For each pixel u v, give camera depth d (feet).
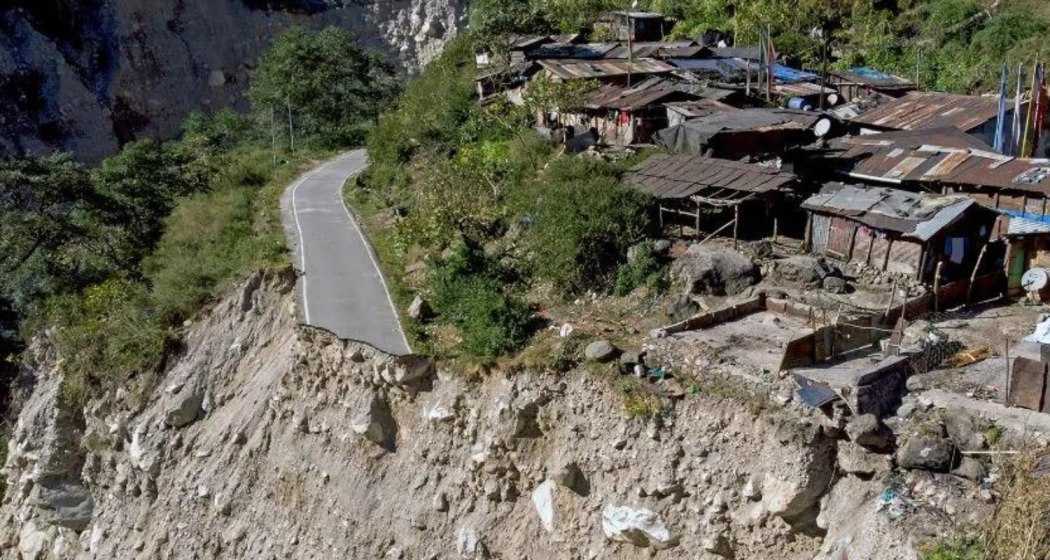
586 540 81.97
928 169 105.91
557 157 125.90
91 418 117.70
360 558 91.91
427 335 98.27
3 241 149.69
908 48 191.01
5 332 149.18
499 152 138.10
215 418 108.47
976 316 88.58
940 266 89.15
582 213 103.14
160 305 119.75
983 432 68.69
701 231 106.83
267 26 320.70
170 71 297.12
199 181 177.17
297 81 238.27
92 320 124.06
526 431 86.43
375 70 270.26
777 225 108.58
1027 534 60.59
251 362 110.42
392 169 158.40
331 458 96.53
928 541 63.82
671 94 135.23
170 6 300.81
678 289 95.66
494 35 190.90
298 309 106.01
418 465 91.50
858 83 158.61
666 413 78.69
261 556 98.53
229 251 130.11
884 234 94.32
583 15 210.18
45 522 119.44
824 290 93.40
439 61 207.51
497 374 88.69
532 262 106.42
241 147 230.89
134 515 110.52
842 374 76.59
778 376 76.59
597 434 82.12
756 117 120.67
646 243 101.14
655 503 78.07
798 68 175.83
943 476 67.41
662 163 113.19
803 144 119.34
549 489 84.53
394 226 129.29
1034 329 84.43
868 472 69.56
